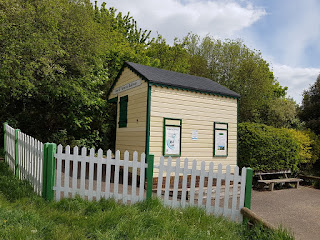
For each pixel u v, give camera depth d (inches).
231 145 401.4
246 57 938.1
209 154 378.9
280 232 170.6
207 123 380.2
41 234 156.3
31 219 172.4
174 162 346.9
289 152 458.9
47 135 555.8
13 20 402.3
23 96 515.2
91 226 171.0
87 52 505.7
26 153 273.7
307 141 526.0
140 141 352.2
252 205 303.9
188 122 363.3
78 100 497.7
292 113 784.9
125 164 219.5
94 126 575.8
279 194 375.9
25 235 149.6
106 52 569.0
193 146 365.1
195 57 1029.2
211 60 1003.9
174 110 353.1
